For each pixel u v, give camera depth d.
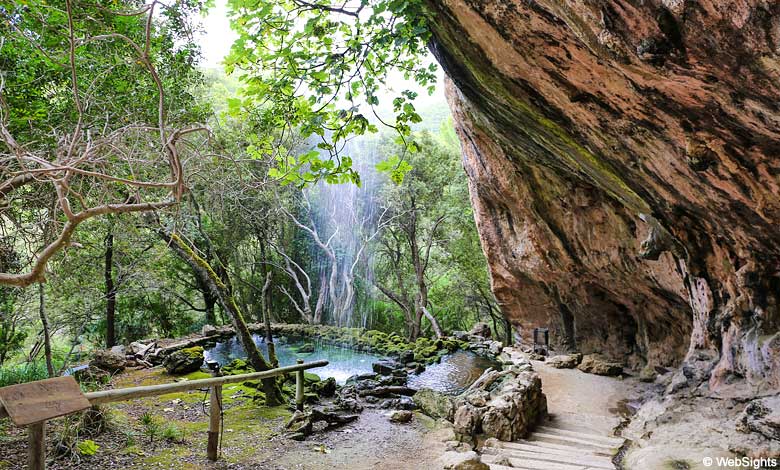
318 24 4.20
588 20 3.49
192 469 4.99
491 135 9.66
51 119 5.44
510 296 14.15
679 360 9.57
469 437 6.56
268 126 4.76
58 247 2.74
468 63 5.57
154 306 16.69
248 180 8.35
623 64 3.71
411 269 21.19
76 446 4.98
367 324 19.47
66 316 9.35
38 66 5.29
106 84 5.66
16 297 8.02
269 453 5.63
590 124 5.20
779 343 5.50
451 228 18.70
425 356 13.62
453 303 20.80
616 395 9.02
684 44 3.17
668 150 4.82
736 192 4.68
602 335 12.03
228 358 12.95
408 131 4.72
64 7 4.39
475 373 11.77
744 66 3.05
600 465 5.38
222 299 7.48
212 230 14.35
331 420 6.83
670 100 4.00
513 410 6.77
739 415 5.47
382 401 8.27
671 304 9.11
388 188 18.03
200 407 7.16
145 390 4.42
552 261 11.38
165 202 3.08
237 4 4.03
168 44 6.50
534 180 10.25
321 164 4.45
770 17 2.63
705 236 6.25
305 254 18.64
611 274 10.01
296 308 18.30
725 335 6.45
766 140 3.88
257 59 4.32
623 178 6.02
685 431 5.77
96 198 5.11
